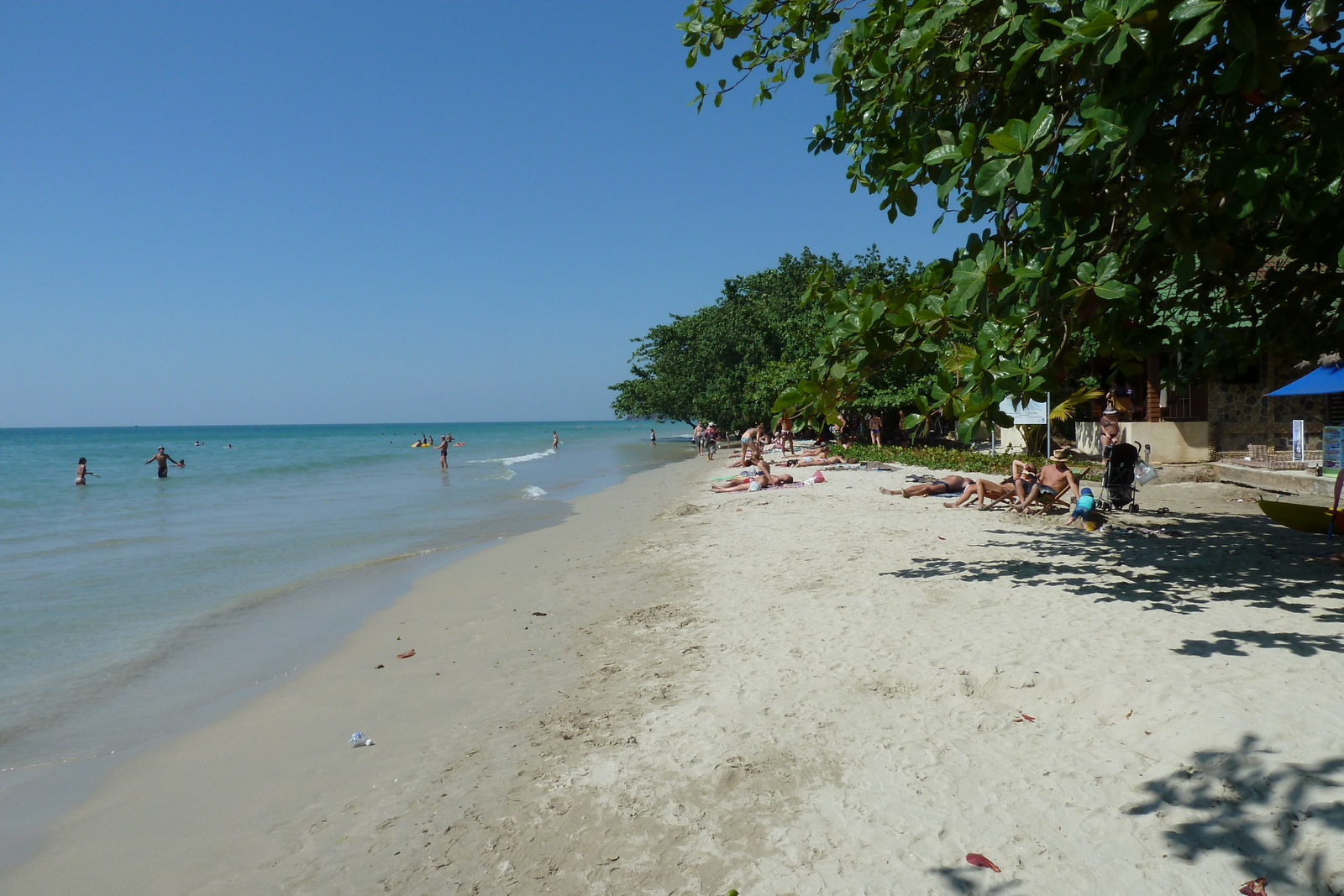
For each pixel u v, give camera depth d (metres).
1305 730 4.08
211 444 100.69
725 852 3.70
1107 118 4.22
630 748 4.88
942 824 3.76
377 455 64.19
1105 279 4.55
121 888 3.85
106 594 10.66
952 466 22.67
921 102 6.41
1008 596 7.47
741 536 12.65
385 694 6.45
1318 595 7.00
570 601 9.17
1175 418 21.77
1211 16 3.60
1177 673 5.09
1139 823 3.60
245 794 4.80
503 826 4.13
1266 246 5.66
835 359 5.82
